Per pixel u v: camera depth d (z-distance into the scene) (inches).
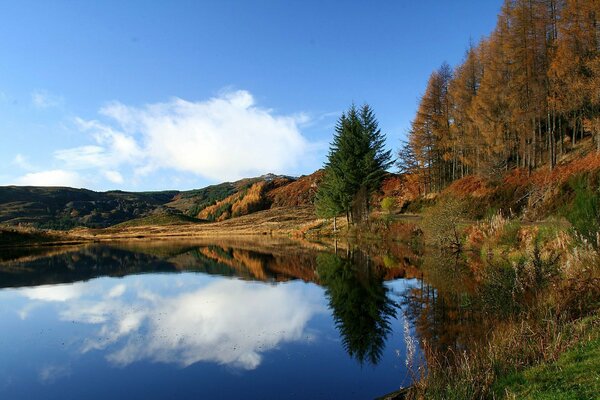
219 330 471.8
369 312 530.3
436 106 1774.1
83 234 2854.3
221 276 901.2
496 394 221.3
